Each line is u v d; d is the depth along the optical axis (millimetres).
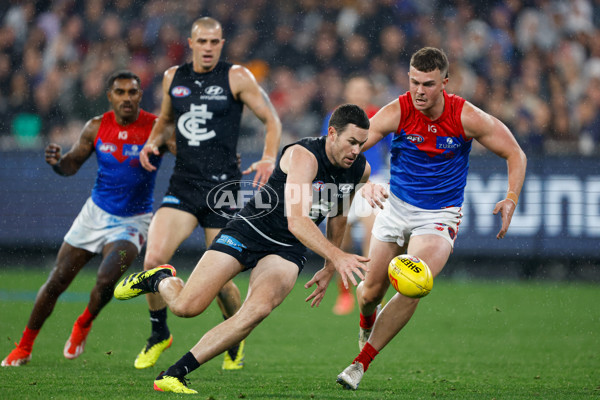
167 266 17281
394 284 16359
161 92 51438
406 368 21391
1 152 43812
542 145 43969
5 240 43781
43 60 51594
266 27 53125
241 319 15859
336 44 52094
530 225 41906
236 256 16578
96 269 45094
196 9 53188
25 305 32469
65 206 43562
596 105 48594
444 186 18609
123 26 52531
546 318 31328
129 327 28297
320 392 16781
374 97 49625
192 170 21859
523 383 18828
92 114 50625
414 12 52062
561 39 50969
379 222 19391
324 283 16906
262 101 22594
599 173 41531
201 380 18469
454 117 17969
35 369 19750
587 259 41531
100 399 15117
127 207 21938
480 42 50531
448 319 31156
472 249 42219
